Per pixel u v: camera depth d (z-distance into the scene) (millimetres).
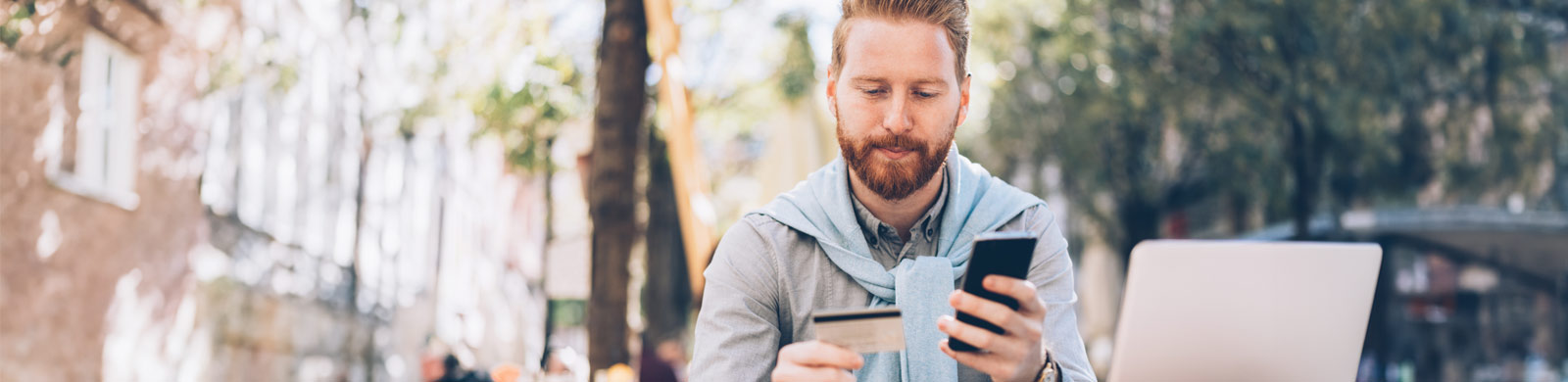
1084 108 15602
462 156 23219
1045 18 14641
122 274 9969
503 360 24375
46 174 8773
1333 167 14422
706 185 6477
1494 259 10977
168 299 10789
